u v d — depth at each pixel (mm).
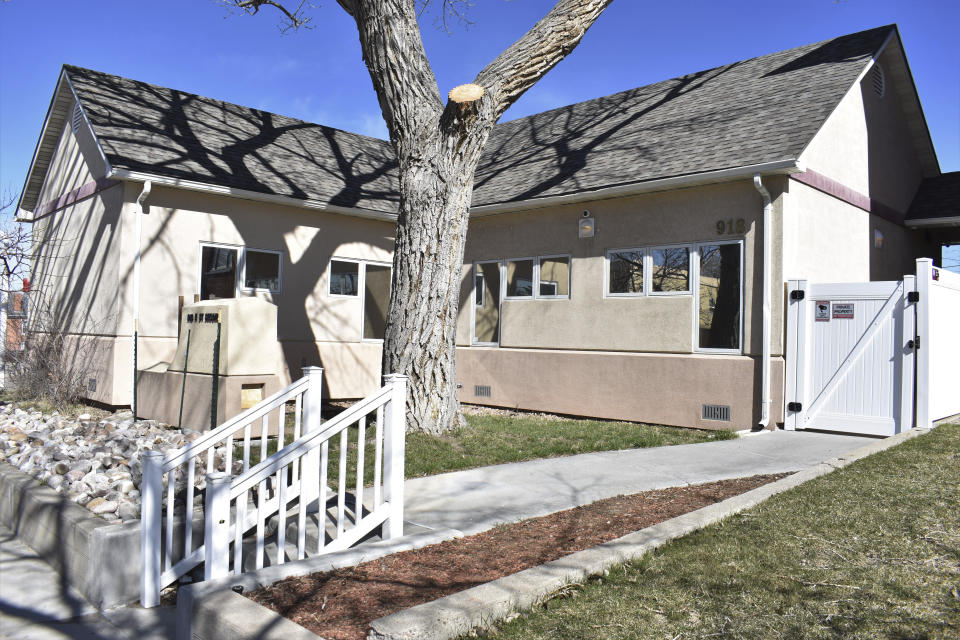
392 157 17781
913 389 8859
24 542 5746
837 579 3918
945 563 4137
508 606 3484
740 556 4277
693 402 10539
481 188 14375
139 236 11312
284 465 4355
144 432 8133
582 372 12031
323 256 13711
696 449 8398
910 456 7020
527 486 6441
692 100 13586
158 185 11508
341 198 13773
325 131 17125
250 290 12664
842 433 9336
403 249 8695
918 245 14586
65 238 13547
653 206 11156
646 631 3320
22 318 12938
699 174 10125
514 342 13211
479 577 4008
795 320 9727
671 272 10977
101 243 11883
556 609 3553
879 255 12680
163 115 13547
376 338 14688
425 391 8680
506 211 13203
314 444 4402
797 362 9695
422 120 8617
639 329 11281
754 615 3479
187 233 11867
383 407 5234
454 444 8172
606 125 14555
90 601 4629
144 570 4465
